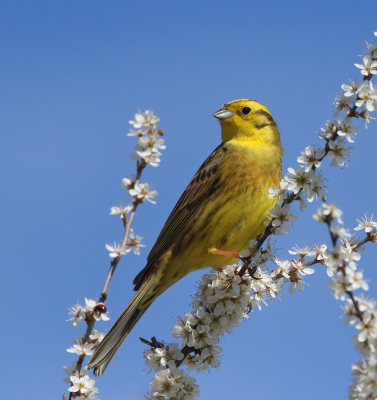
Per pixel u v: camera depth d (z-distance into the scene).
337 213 5.79
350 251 8.48
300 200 8.42
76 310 7.53
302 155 8.17
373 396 5.61
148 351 8.96
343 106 8.08
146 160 6.98
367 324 5.66
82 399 7.32
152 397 8.35
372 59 8.13
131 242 7.31
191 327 9.11
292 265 9.16
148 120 7.05
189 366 9.02
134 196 7.25
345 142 8.05
